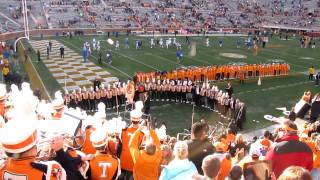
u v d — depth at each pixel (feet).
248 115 75.41
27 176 12.40
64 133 18.60
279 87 98.68
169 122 70.03
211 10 261.65
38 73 104.47
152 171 18.92
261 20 259.39
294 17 261.65
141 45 161.27
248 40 170.91
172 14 244.83
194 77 99.55
